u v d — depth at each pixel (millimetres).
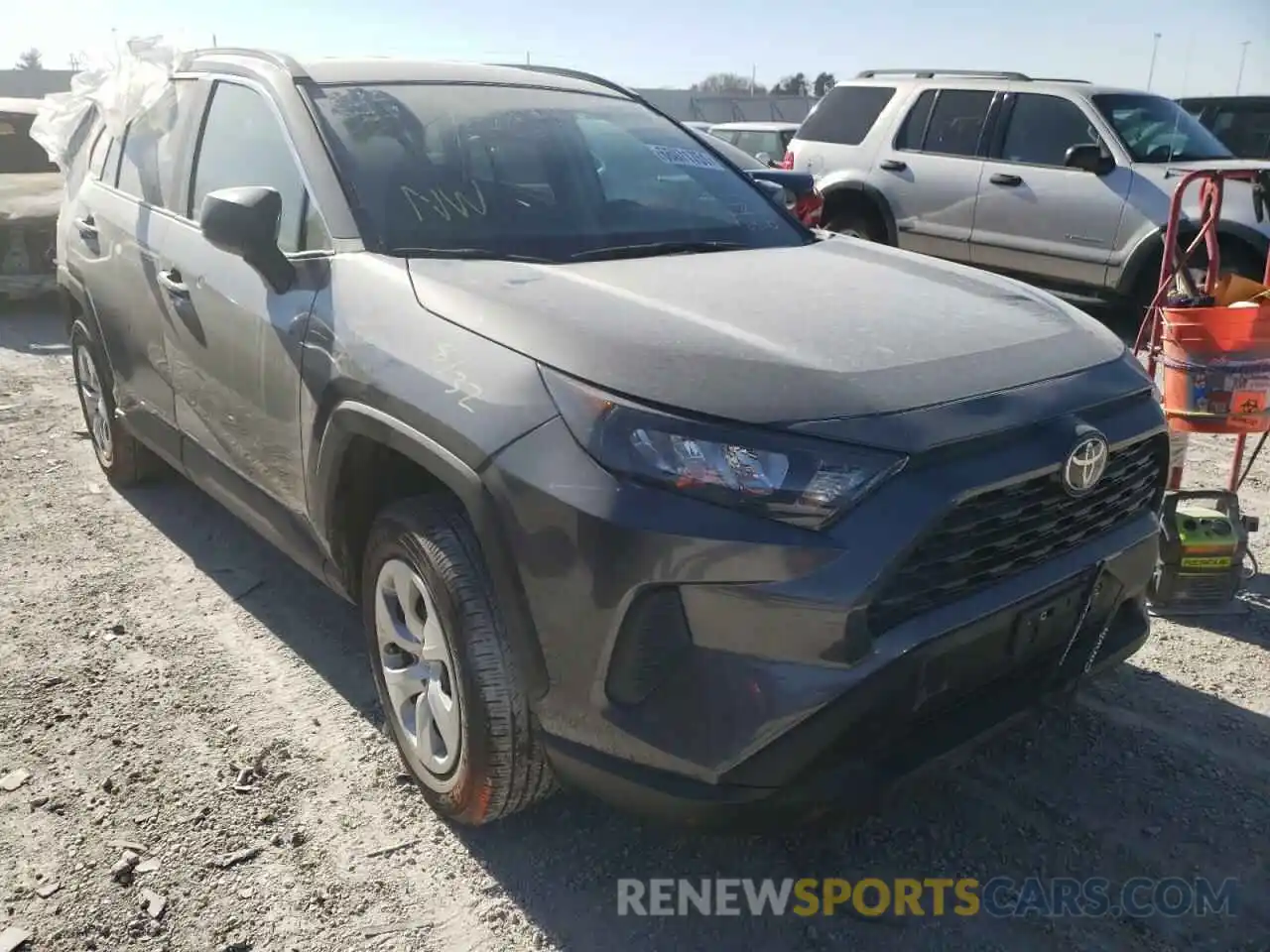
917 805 2875
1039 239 8562
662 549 2098
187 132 3881
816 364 2309
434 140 3350
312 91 3369
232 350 3279
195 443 3785
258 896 2521
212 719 3221
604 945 2410
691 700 2150
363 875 2600
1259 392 3719
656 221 3480
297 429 2984
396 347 2604
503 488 2275
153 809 2811
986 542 2293
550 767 2459
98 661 3533
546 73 4105
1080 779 2984
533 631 2299
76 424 6086
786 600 2080
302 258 3025
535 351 2354
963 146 9102
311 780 2939
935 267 3307
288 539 3275
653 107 4188
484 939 2416
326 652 3625
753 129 15969
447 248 3014
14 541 4469
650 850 2707
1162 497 2836
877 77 10102
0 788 2885
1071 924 2482
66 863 2615
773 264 3148
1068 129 8477
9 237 8953
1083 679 2672
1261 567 4297
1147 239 7883
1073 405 2465
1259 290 3895
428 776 2744
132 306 4055
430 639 2619
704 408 2166
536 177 3410
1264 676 3514
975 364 2453
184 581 4133
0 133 10734
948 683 2301
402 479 2908
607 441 2170
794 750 2129
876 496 2127
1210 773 3016
